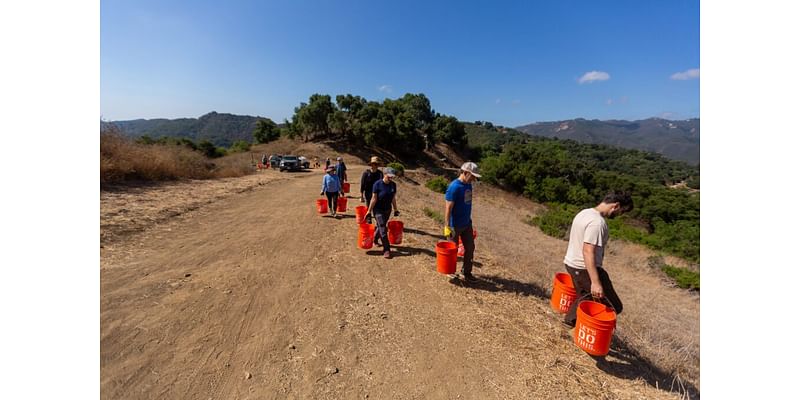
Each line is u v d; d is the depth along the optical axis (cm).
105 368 298
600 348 318
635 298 842
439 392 296
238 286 484
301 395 284
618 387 317
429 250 684
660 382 344
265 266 567
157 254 592
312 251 657
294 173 3003
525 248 1108
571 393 302
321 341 361
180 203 1048
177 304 420
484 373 323
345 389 294
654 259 1329
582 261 366
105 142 1255
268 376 304
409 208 1201
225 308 419
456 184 486
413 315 425
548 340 386
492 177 4325
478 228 1241
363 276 540
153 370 301
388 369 322
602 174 4662
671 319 696
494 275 589
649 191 4269
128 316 384
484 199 3114
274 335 367
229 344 347
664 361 421
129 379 288
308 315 413
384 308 440
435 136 8306
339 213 1041
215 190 1426
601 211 359
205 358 322
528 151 4478
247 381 296
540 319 436
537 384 310
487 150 8744
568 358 354
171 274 509
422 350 354
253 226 849
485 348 362
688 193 4391
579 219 369
